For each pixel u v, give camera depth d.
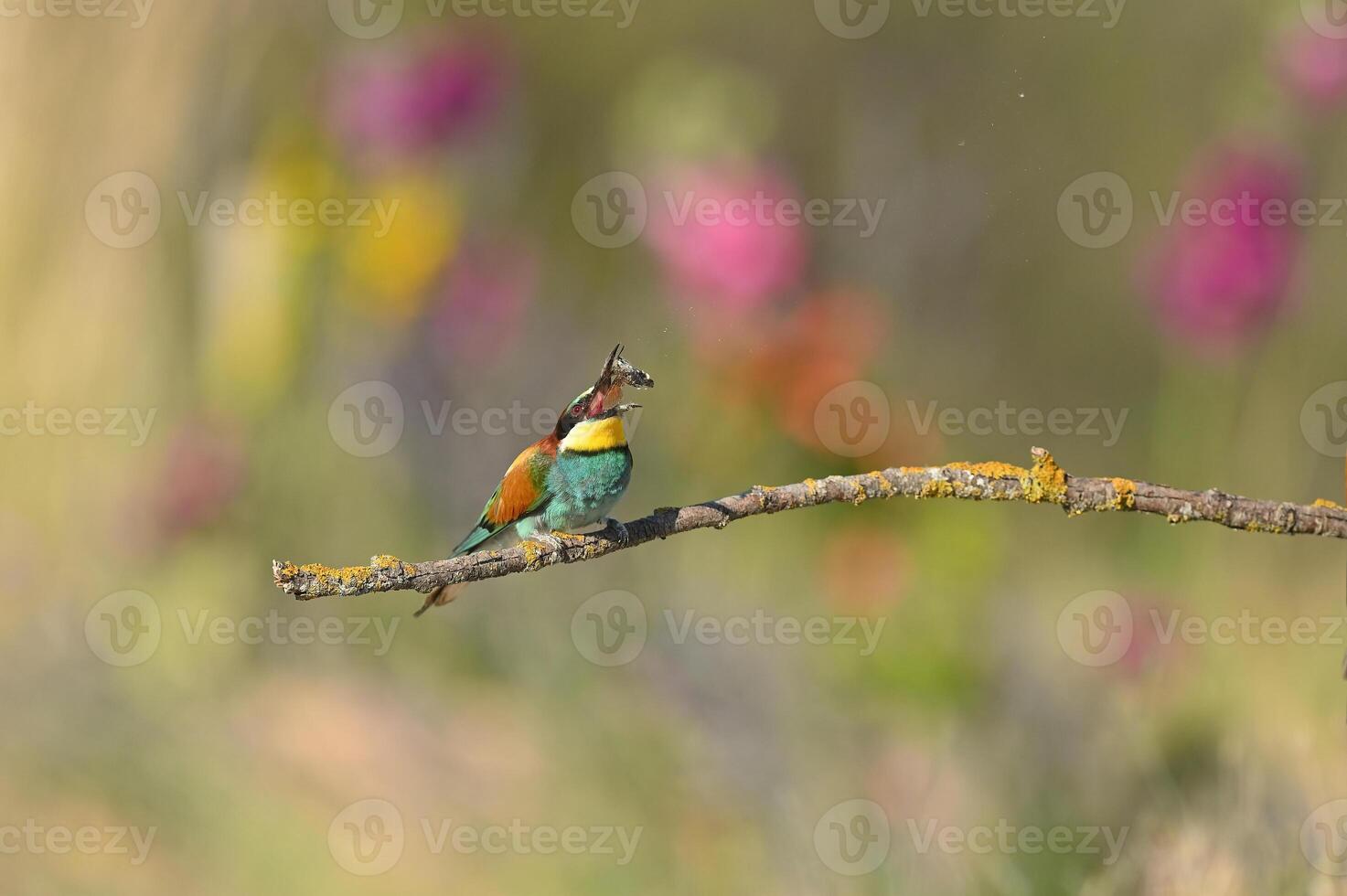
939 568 9.50
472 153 12.65
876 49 17.38
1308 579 11.84
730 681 10.11
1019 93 16.88
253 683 11.34
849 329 10.11
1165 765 8.91
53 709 10.20
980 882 8.33
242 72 13.19
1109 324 15.82
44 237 12.84
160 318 12.82
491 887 9.05
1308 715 9.48
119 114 12.98
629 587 11.32
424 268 12.28
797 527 10.95
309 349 12.51
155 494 11.87
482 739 10.73
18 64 12.77
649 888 8.98
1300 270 11.08
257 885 9.07
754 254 10.00
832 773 9.35
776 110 16.77
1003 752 9.17
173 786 9.78
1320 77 10.82
